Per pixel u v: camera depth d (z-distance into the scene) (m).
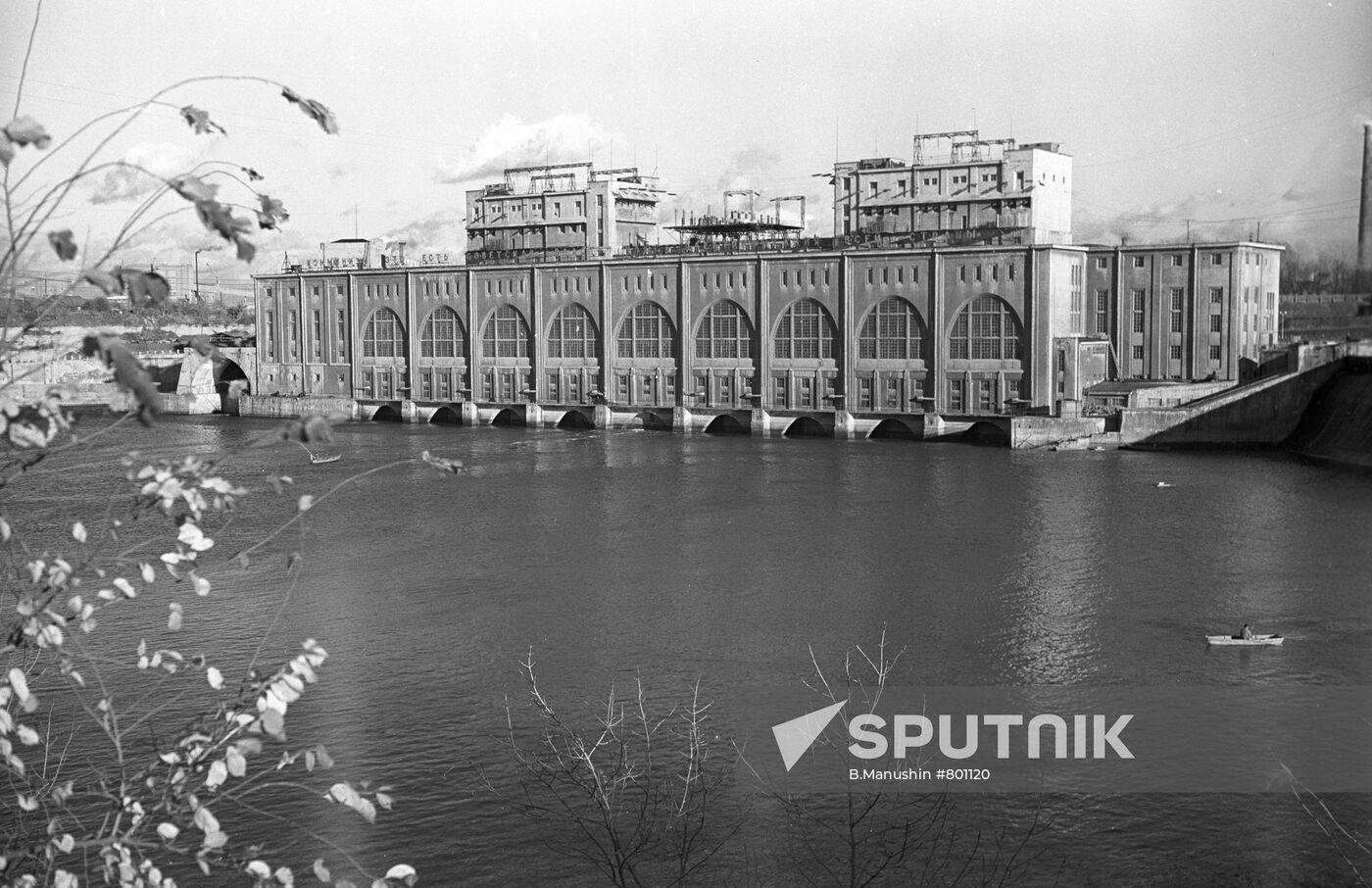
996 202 145.12
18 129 9.25
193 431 154.62
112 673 49.16
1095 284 143.50
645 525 87.62
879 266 138.50
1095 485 102.06
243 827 37.00
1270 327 143.50
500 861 35.00
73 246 9.69
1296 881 34.00
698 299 150.75
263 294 185.75
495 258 173.75
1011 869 34.50
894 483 105.12
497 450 134.62
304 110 10.87
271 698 12.43
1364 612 61.00
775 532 84.19
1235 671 51.75
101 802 33.25
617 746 42.81
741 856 34.91
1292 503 92.19
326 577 70.75
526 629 59.44
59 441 11.72
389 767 41.28
